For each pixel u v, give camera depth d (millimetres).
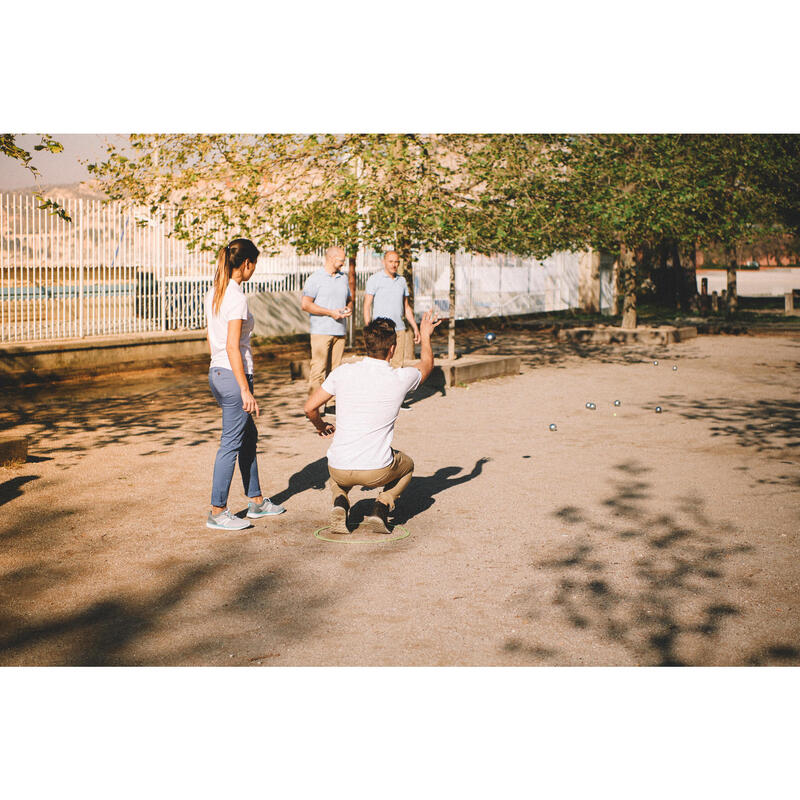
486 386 13664
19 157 8773
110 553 5617
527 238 14180
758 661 4242
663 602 4895
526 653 4301
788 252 61469
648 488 7375
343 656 4270
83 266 15492
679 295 32406
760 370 16047
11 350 13680
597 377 14891
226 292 5953
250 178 12672
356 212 12758
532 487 7379
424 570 5359
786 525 6336
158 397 12703
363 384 5883
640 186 17641
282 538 5957
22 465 8062
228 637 4449
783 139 21219
